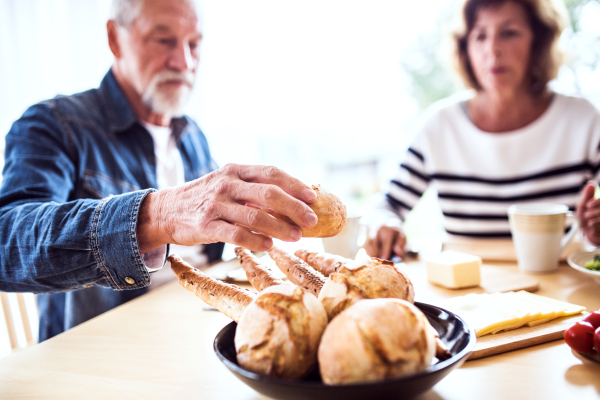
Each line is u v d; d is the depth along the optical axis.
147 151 1.46
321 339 0.37
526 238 0.91
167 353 0.63
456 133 1.70
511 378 0.48
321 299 0.44
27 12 2.14
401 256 1.13
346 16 2.50
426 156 1.73
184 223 0.60
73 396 0.51
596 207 1.00
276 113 2.56
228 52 2.46
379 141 2.78
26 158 1.12
